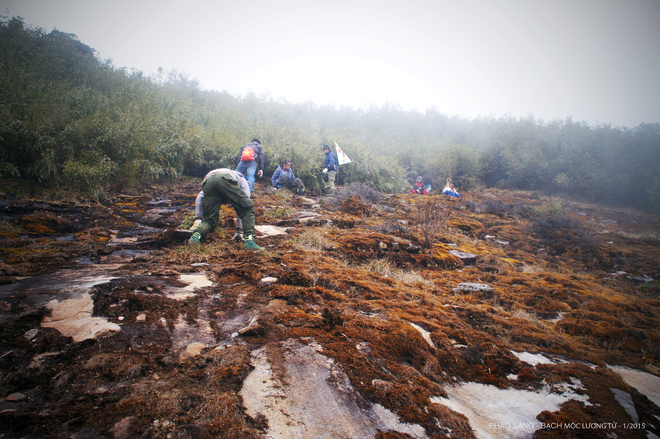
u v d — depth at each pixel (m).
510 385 2.50
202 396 1.82
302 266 4.23
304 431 1.71
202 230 4.86
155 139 9.32
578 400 2.33
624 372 3.00
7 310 2.50
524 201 14.16
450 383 2.45
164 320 2.62
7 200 5.62
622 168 15.31
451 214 9.93
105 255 4.33
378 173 14.81
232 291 3.30
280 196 9.62
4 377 1.82
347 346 2.49
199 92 17.92
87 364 1.99
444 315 3.52
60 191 6.49
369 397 2.02
